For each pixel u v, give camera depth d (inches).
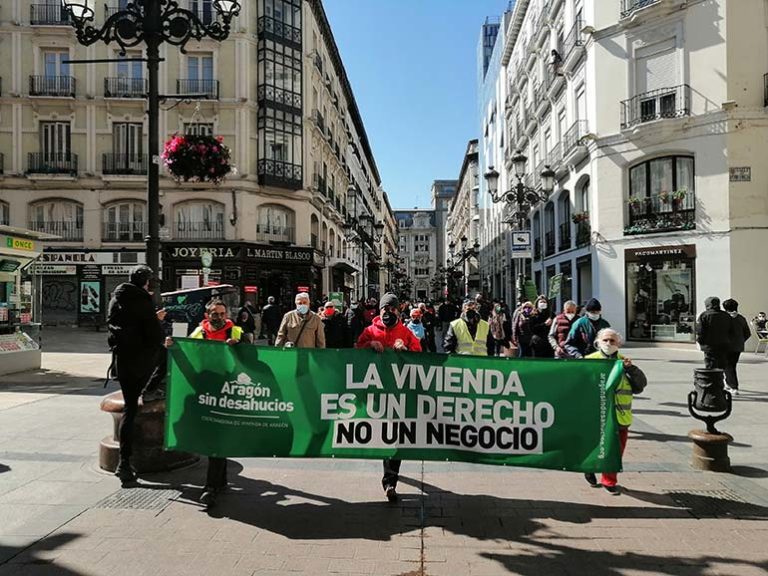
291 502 185.9
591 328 273.6
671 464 228.5
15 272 495.8
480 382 185.0
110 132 1106.1
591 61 844.6
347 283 1828.2
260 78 1127.0
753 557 147.3
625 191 804.0
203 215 1106.7
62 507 179.3
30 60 1096.8
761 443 258.4
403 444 185.0
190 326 332.5
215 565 141.8
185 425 187.0
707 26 715.4
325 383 186.7
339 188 1680.6
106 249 1101.7
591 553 149.4
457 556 147.6
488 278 2194.9
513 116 1679.4
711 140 711.7
